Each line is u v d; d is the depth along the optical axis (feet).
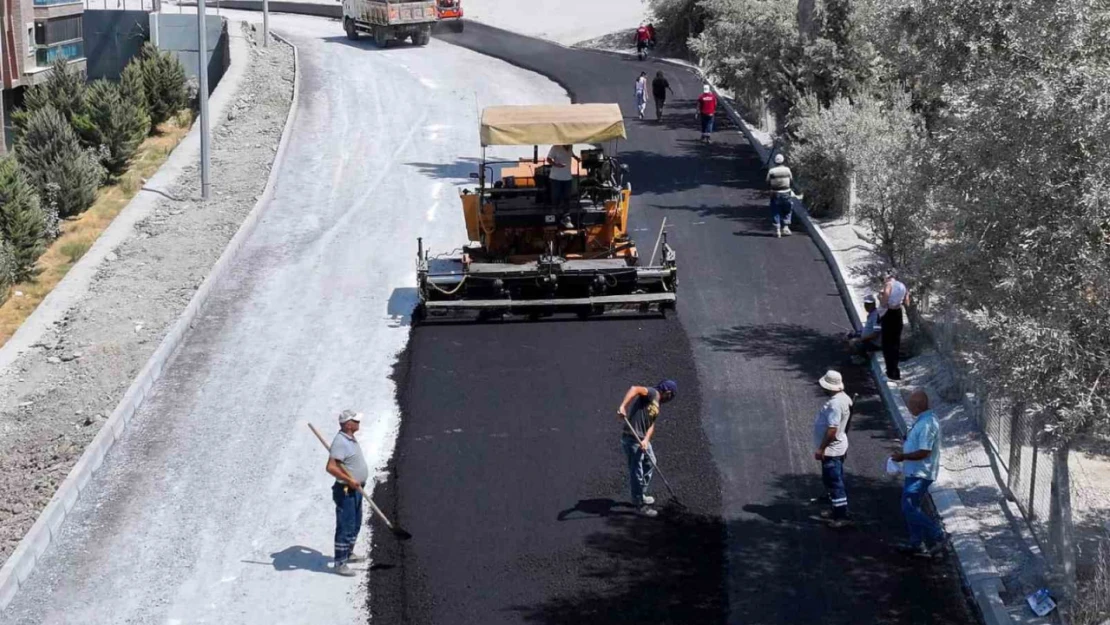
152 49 122.31
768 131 106.11
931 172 39.63
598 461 48.03
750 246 74.54
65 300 69.31
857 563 40.32
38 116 93.61
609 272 62.90
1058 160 32.94
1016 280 32.94
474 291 63.93
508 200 64.28
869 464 47.19
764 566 40.27
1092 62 34.81
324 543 43.42
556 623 37.45
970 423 49.06
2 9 110.52
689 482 46.03
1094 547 38.99
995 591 37.37
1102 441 37.76
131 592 40.91
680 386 54.70
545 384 55.42
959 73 46.44
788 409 52.21
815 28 90.02
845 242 73.92
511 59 151.53
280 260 74.54
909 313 57.47
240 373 58.18
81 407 55.11
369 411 53.42
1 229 74.74
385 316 64.80
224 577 41.47
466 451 49.16
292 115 111.96
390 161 98.78
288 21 193.67
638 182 90.99
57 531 44.73
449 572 40.60
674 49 159.84
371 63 145.38
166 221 82.53
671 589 39.14
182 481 48.21
